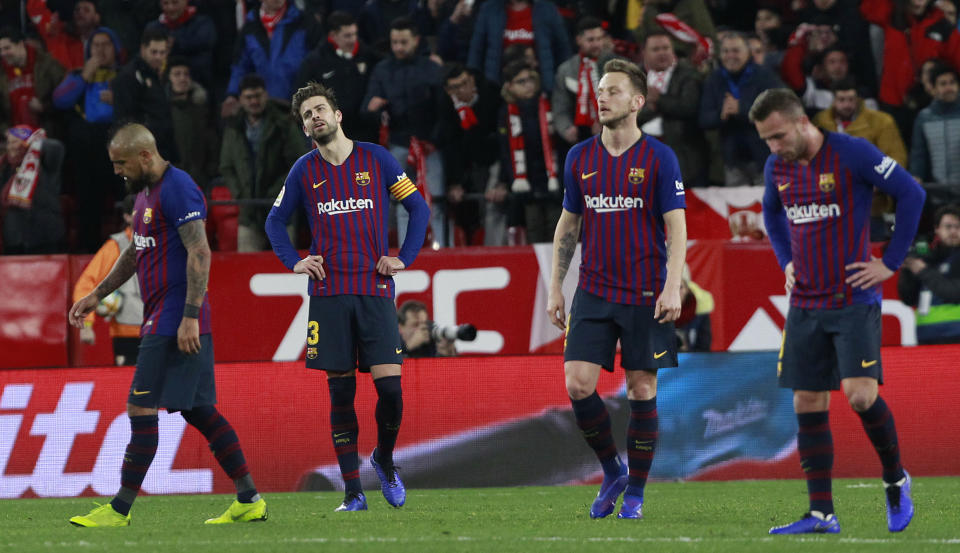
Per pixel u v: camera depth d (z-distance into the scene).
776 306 36.22
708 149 38.19
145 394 18.69
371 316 20.97
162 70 41.16
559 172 38.59
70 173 43.94
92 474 31.77
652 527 17.70
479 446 31.80
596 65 37.62
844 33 41.25
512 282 37.16
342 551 14.48
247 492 19.73
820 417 16.61
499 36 40.47
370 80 39.22
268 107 39.00
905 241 15.94
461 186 39.47
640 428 19.14
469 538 15.99
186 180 18.78
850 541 15.15
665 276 18.92
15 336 37.50
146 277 18.88
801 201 16.42
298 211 39.72
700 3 40.88
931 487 27.23
